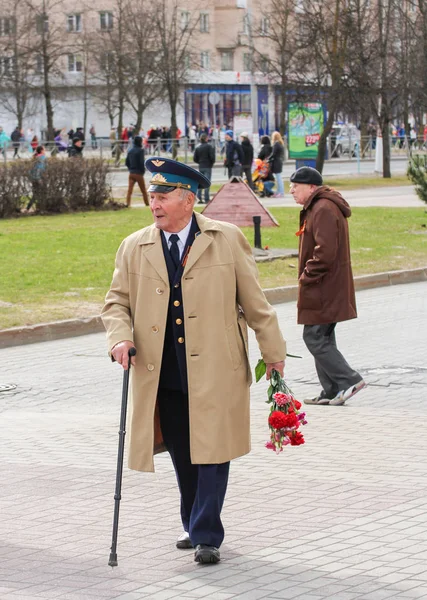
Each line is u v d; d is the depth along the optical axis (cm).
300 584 616
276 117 7938
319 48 4891
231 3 9706
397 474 848
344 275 1106
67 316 1664
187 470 669
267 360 663
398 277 2147
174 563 661
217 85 9431
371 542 688
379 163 5472
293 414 670
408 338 1520
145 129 9175
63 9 8488
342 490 806
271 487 819
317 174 1102
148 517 758
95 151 6856
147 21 7100
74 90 8100
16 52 6944
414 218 3098
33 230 2855
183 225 652
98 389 1244
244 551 677
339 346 1465
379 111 5350
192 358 641
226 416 645
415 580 618
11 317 1639
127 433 662
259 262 2228
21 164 3266
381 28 4984
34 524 748
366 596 595
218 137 8175
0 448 962
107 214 3319
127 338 645
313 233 1102
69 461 914
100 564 662
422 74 5028
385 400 1143
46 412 1127
